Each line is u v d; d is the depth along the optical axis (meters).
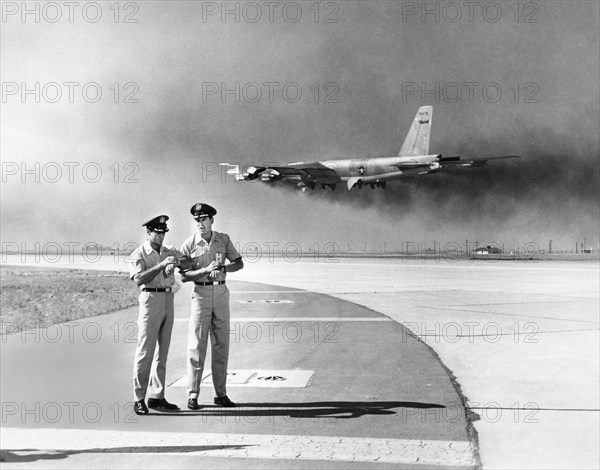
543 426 5.91
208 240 6.85
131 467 4.75
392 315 14.57
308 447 5.23
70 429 5.82
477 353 9.83
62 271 34.78
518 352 9.90
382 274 30.45
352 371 8.45
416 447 5.23
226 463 4.84
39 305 16.64
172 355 9.70
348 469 4.70
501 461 4.95
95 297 18.98
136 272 6.51
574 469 4.75
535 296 19.05
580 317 14.10
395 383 7.71
